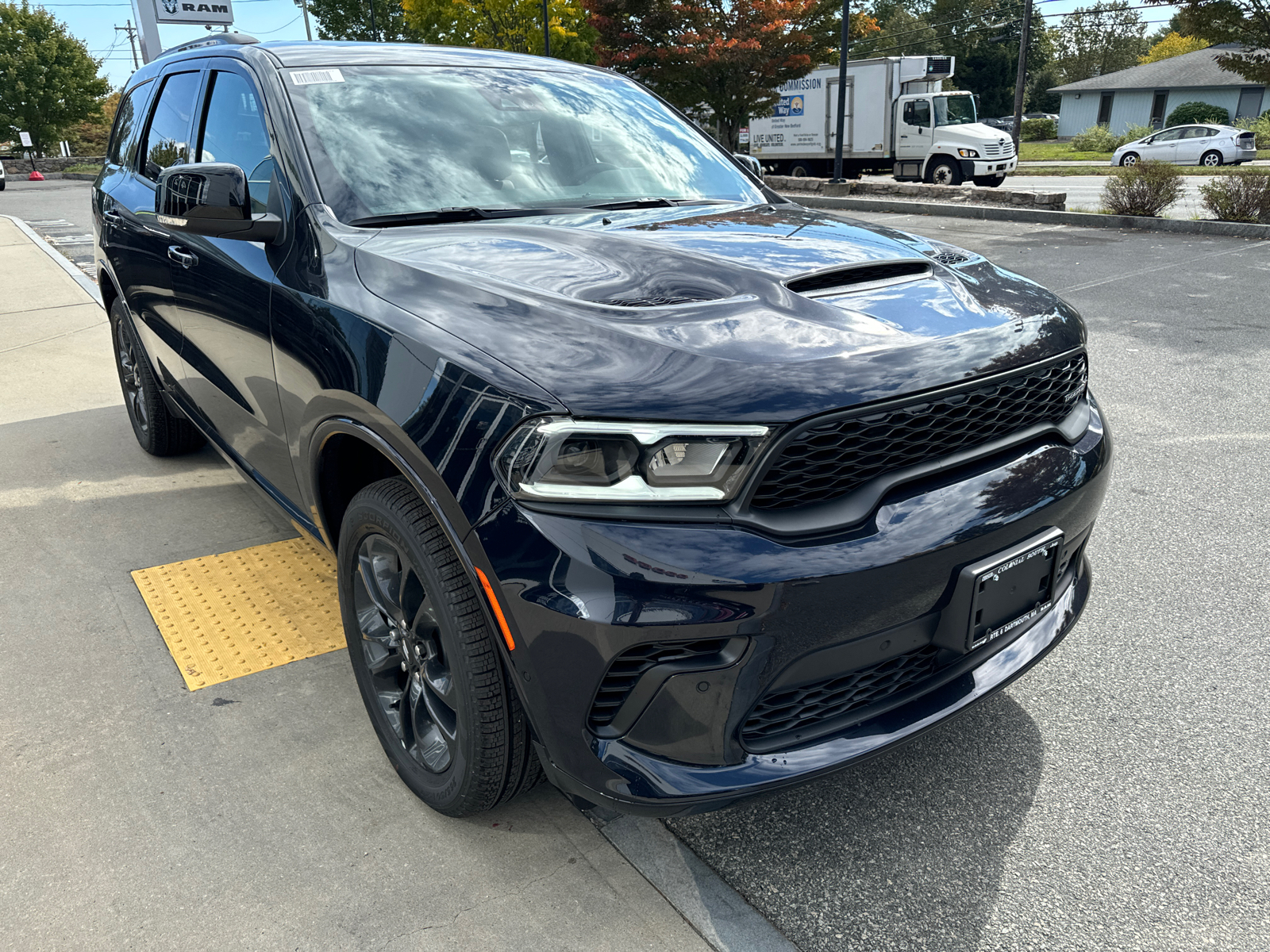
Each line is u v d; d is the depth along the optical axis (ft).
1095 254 33.58
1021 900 6.08
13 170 141.59
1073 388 6.70
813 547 5.11
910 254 7.10
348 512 6.70
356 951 5.70
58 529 11.85
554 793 7.17
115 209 12.43
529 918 5.94
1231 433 14.92
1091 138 145.89
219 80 10.02
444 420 5.47
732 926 5.89
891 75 73.61
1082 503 6.44
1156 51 256.52
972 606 5.70
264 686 8.51
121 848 6.56
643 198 9.09
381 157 8.26
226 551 11.25
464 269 6.48
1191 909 5.99
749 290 6.09
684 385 5.03
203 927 5.88
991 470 5.90
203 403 10.40
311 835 6.68
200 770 7.38
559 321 5.62
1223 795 7.05
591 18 74.38
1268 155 108.78
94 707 8.20
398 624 6.68
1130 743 7.67
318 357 6.74
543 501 5.05
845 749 5.65
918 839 6.65
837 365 5.30
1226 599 9.91
